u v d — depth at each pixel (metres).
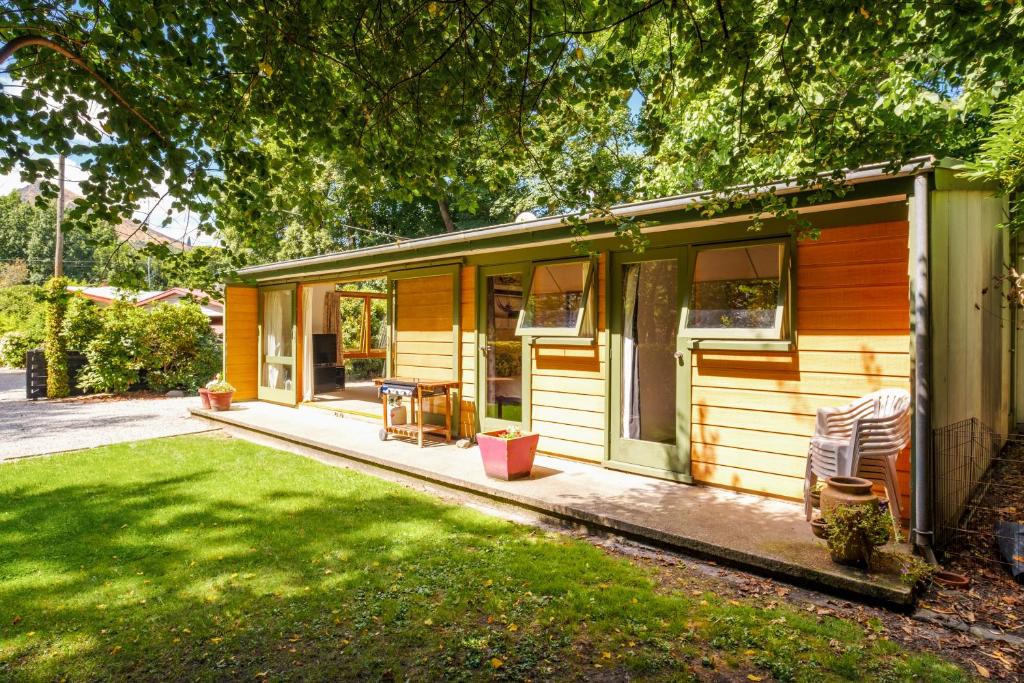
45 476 5.99
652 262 5.52
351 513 4.80
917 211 3.59
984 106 6.85
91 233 3.34
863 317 4.23
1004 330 6.57
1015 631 2.91
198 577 3.58
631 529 4.12
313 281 9.94
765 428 4.71
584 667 2.64
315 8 2.98
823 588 3.32
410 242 7.11
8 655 2.75
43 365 12.98
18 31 2.86
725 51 3.02
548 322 6.27
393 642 2.85
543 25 3.12
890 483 3.80
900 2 2.87
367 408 9.30
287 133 3.59
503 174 3.92
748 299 4.78
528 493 4.88
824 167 3.44
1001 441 6.40
